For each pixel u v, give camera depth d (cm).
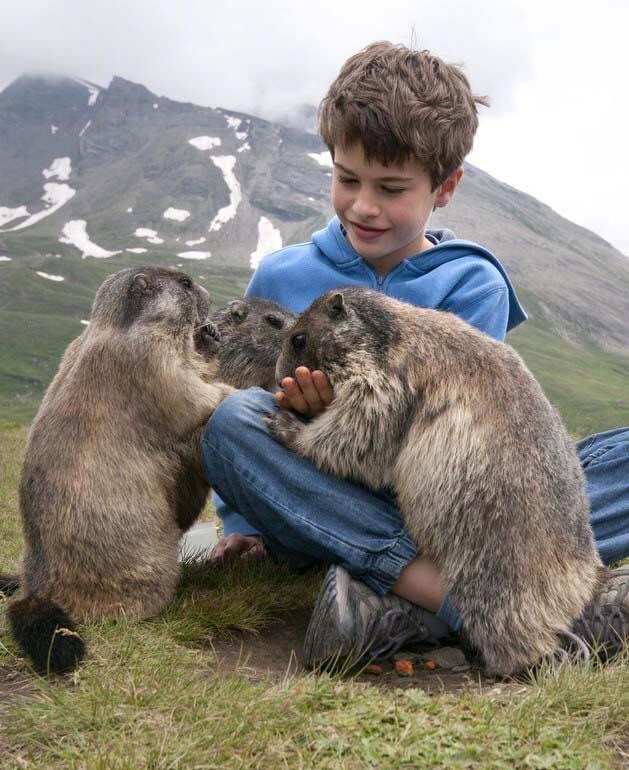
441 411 82
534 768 57
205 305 104
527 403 81
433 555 81
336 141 96
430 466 81
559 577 77
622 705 66
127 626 83
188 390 96
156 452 95
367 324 88
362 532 83
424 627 83
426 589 81
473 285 106
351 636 79
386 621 80
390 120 91
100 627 83
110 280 100
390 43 99
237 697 67
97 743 61
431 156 95
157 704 67
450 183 105
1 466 258
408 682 78
